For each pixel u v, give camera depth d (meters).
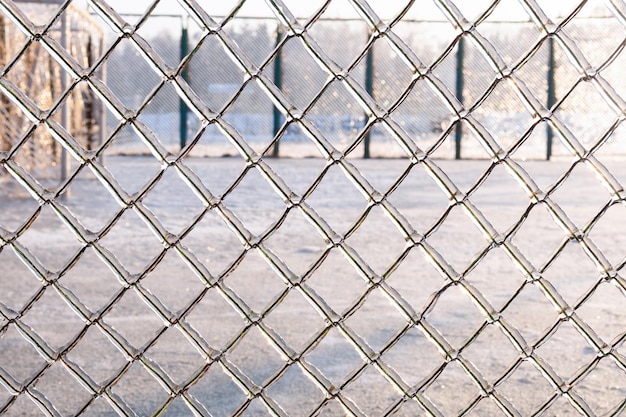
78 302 1.47
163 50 18.12
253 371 3.29
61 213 1.44
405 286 5.06
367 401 2.93
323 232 1.42
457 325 4.08
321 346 3.67
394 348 3.66
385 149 18.14
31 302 1.47
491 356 3.53
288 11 1.36
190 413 2.81
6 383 1.53
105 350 3.59
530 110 1.38
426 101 18.02
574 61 1.36
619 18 1.35
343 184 11.81
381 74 18.02
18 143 1.42
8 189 10.02
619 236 7.41
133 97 18.98
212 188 11.12
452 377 3.23
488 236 1.41
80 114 11.52
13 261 5.71
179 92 1.39
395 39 1.36
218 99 19.80
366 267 1.43
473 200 10.16
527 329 4.02
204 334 3.87
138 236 6.97
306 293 1.44
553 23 1.35
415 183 12.13
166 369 3.30
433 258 1.42
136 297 4.68
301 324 4.08
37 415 2.78
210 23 1.37
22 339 3.73
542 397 2.97
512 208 9.37
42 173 10.88
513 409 1.47
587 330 1.44
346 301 4.62
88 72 1.39
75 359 3.44
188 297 4.71
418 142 18.03
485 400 2.94
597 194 10.92
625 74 14.75
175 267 5.64
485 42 1.36
